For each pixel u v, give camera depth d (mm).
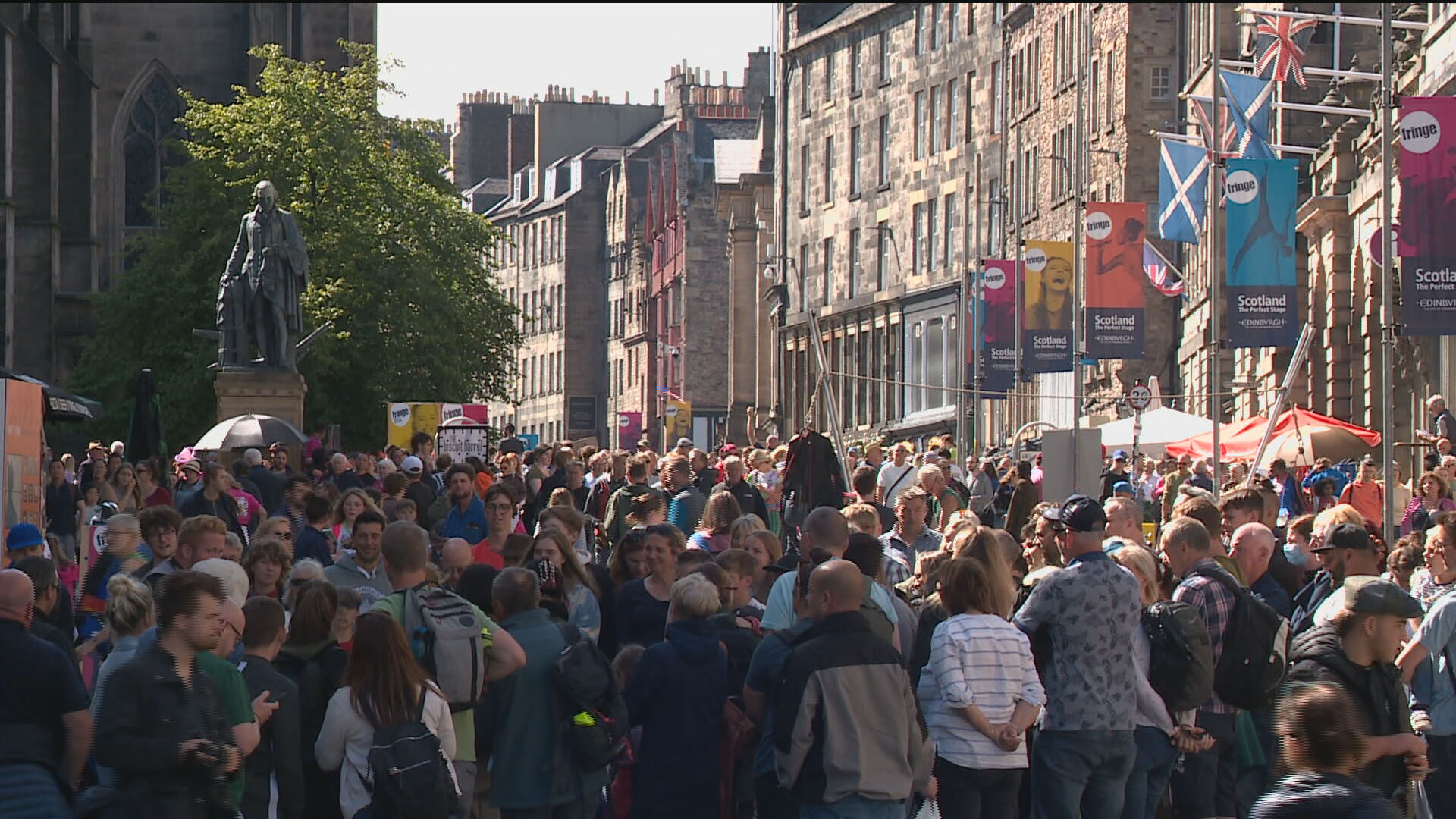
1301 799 21219
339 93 167625
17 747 26703
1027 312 122000
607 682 32156
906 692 29594
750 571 36938
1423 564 38750
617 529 60688
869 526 41281
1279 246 83250
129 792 25344
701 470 76438
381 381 159375
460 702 30766
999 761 31578
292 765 29406
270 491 74812
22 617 27234
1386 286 73188
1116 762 33281
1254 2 150750
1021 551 40719
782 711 29328
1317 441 92500
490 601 35219
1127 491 76438
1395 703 29531
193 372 159250
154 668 25672
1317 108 113625
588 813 33156
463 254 171500
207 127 164875
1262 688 34812
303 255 102000
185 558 36688
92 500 70688
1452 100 65250
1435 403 86812
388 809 28078
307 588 31453
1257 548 37281
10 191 177250
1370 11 146500
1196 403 169500
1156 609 34469
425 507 69312
